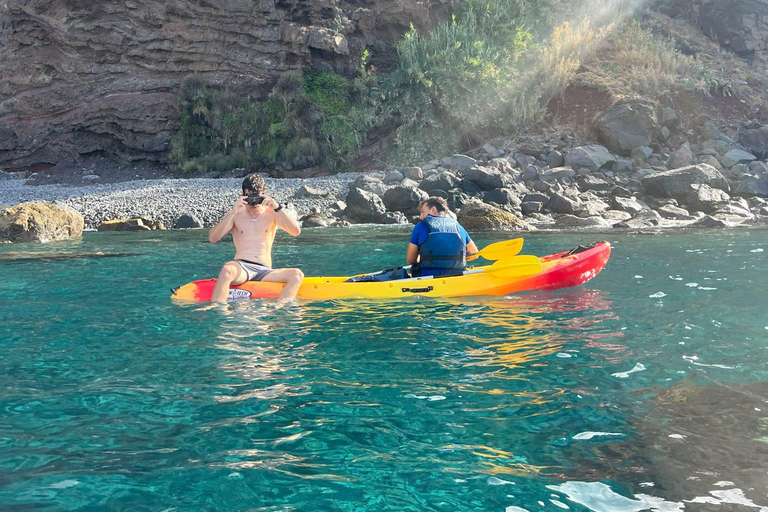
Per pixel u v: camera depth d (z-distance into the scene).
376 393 2.96
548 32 24.23
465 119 21.28
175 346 3.86
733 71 24.94
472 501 1.94
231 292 5.42
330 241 10.71
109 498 1.96
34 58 24.12
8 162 24.06
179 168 22.92
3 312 4.93
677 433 2.45
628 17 27.45
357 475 2.12
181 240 11.22
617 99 20.34
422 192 15.38
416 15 23.83
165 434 2.48
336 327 4.36
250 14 22.47
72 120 23.77
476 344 3.85
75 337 4.11
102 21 23.17
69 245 10.41
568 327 4.28
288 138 21.92
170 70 23.31
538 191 16.34
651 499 1.94
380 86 22.41
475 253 6.04
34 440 2.42
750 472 2.11
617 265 7.23
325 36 22.06
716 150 18.91
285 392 2.98
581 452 2.29
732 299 5.15
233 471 2.14
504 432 2.48
